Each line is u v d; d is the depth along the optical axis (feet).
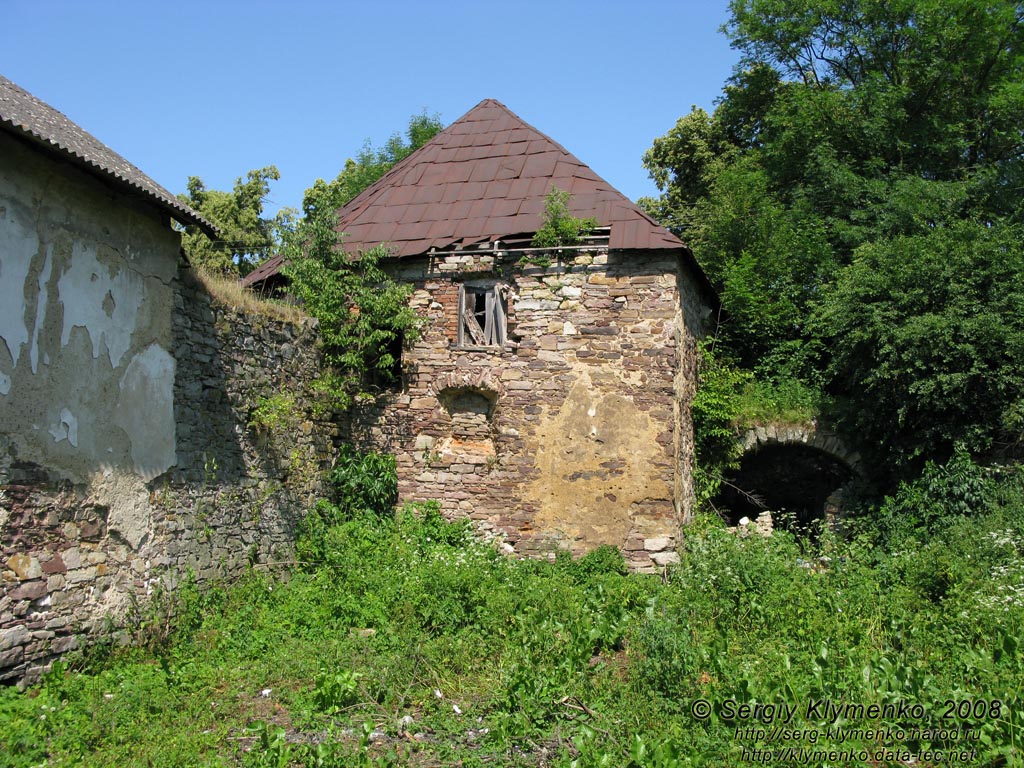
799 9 65.46
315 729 19.08
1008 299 39.63
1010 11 60.34
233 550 29.78
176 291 27.37
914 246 42.70
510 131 46.50
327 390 36.73
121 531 24.13
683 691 20.71
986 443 38.91
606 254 38.88
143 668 22.45
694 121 76.48
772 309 51.83
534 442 38.78
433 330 40.34
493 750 17.98
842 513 44.09
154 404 25.90
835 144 64.34
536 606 27.20
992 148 66.23
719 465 45.16
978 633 23.12
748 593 27.32
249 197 83.35
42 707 18.97
